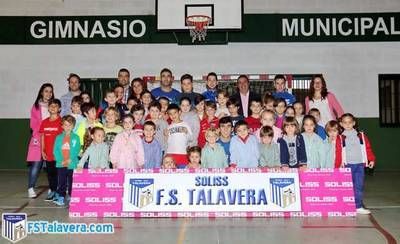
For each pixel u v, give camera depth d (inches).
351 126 217.3
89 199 206.7
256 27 403.9
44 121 252.5
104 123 243.0
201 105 242.4
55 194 249.1
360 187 215.8
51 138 250.7
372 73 400.2
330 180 206.8
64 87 407.8
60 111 264.5
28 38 409.7
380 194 276.2
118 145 215.0
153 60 407.2
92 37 408.2
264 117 223.5
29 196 264.1
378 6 400.2
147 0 407.5
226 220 197.2
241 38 403.5
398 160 399.2
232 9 375.9
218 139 223.3
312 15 402.3
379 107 399.2
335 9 402.0
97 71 408.2
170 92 271.9
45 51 409.7
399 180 339.6
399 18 398.9
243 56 403.5
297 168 209.0
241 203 203.6
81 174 210.2
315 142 214.2
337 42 401.1
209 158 213.8
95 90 407.8
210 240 164.2
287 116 224.5
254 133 231.3
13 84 410.0
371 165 218.8
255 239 165.3
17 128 409.4
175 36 405.1
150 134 218.2
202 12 376.5
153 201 204.5
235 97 266.7
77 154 232.5
